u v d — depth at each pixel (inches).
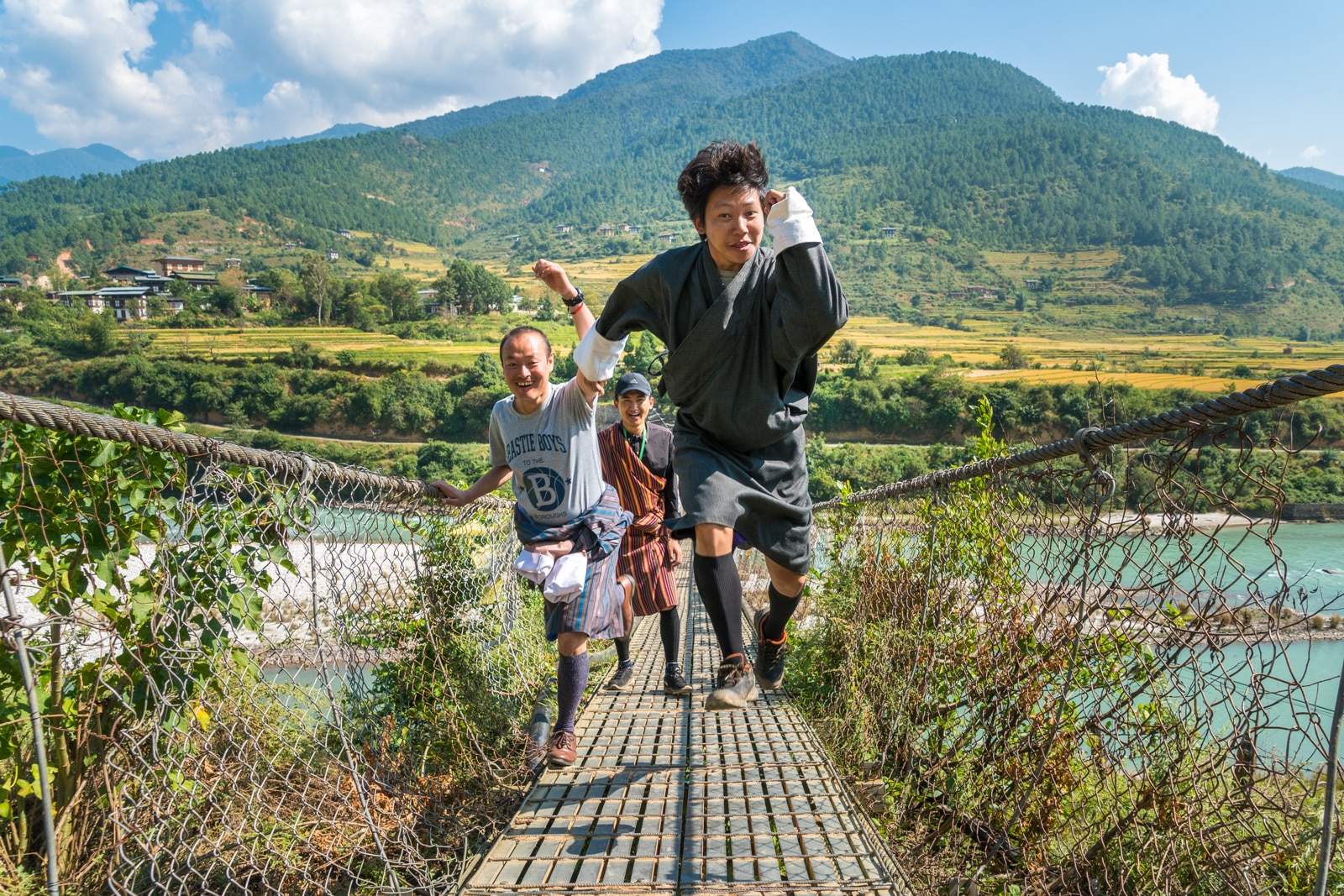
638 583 165.0
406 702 133.6
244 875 92.1
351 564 111.9
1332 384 50.7
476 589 171.6
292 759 99.7
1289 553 1180.5
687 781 116.0
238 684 98.9
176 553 93.2
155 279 7081.7
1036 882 93.8
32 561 87.7
